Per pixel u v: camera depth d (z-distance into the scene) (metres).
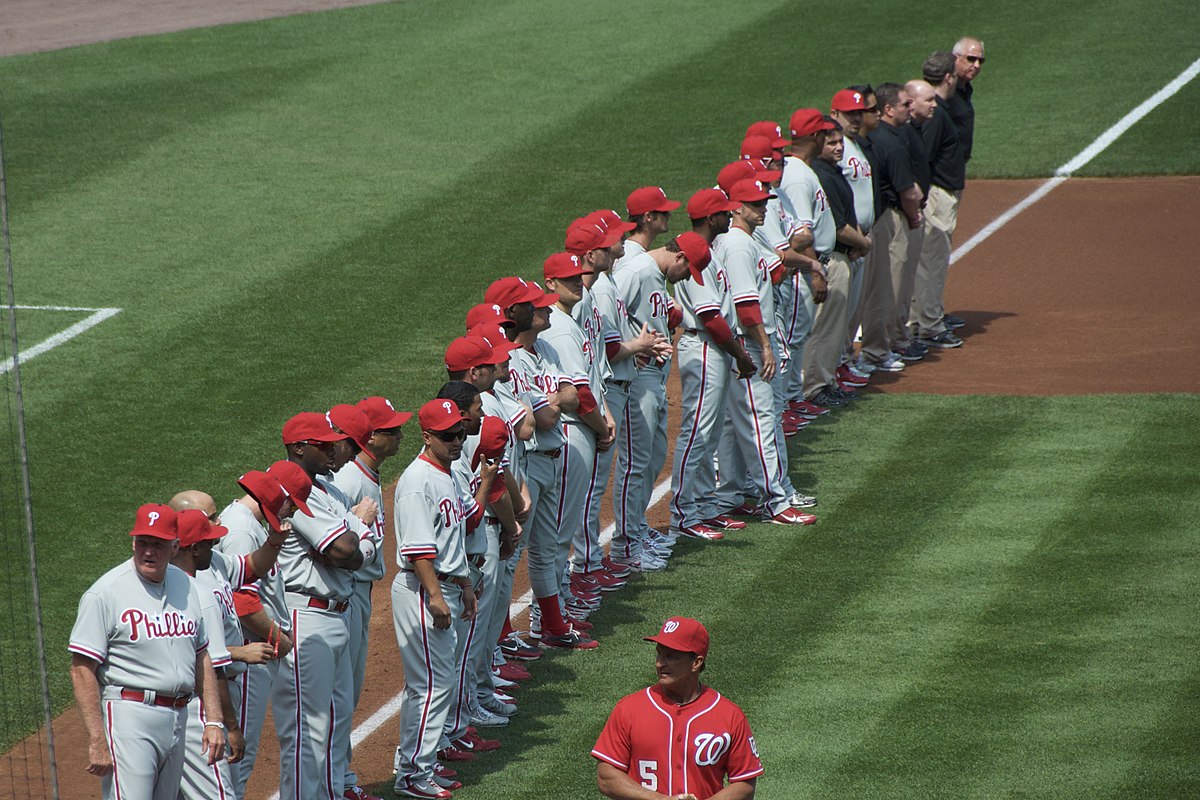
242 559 29.59
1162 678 34.50
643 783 24.23
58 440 51.81
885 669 35.66
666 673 23.98
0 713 35.50
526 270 67.38
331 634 30.08
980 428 51.53
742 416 45.00
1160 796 29.89
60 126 87.50
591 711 34.72
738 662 36.34
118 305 64.31
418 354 58.91
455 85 94.81
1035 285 67.19
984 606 38.66
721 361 43.59
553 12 109.25
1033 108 90.19
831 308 52.69
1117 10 105.38
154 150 83.94
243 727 29.86
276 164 82.00
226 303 64.44
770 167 48.19
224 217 74.69
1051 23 103.50
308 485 29.27
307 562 29.83
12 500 47.44
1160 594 38.69
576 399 37.50
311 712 30.03
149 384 56.53
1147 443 49.25
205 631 27.78
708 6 109.12
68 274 67.62
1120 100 90.38
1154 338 59.78
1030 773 30.91
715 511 45.25
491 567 33.66
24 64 98.88
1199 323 61.12
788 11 107.25
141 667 26.91
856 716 33.53
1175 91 91.06
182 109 90.69
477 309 35.75
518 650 37.66
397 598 31.25
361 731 34.81
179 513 28.25
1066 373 56.66
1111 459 48.03
